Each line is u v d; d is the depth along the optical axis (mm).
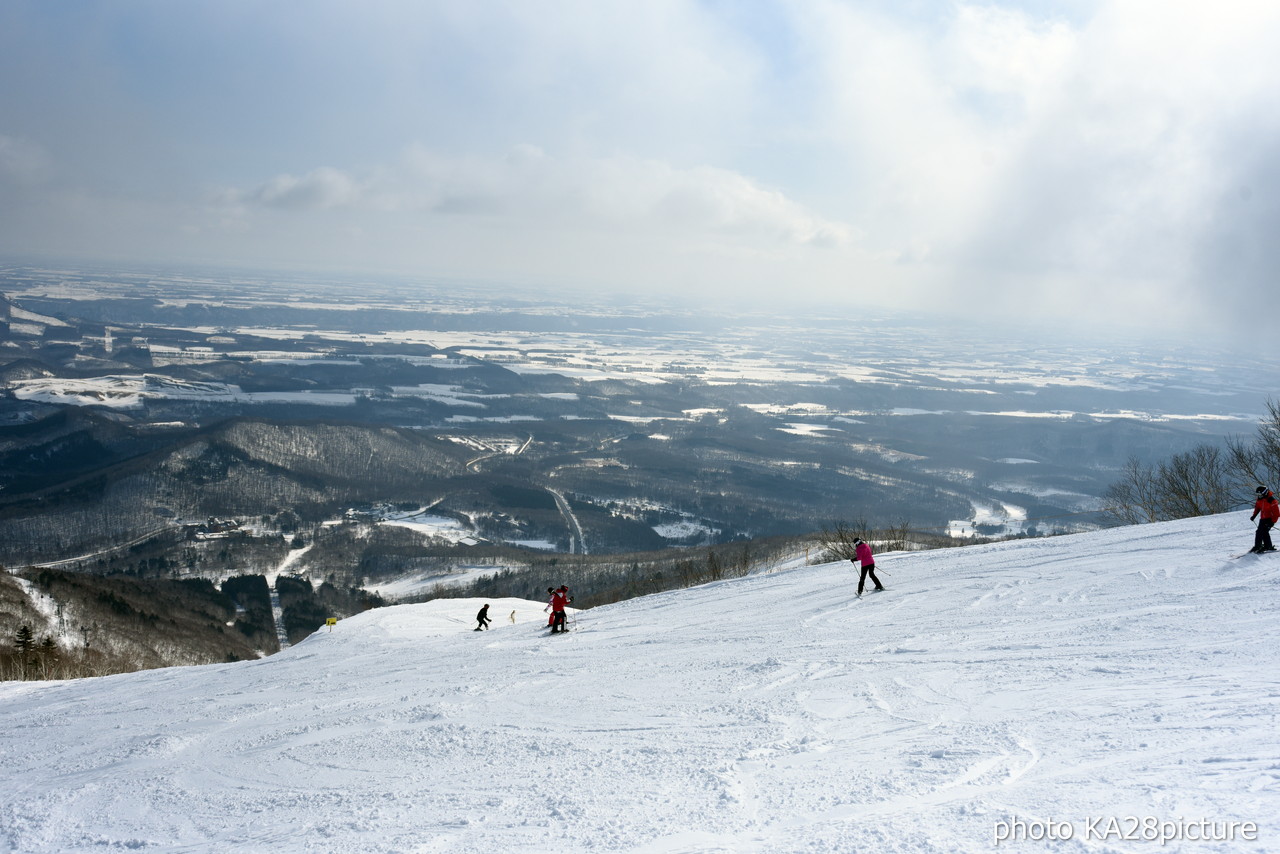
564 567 111000
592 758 11000
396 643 31828
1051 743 9406
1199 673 11969
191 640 83875
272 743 14031
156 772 12766
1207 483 47000
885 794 8281
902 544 50844
